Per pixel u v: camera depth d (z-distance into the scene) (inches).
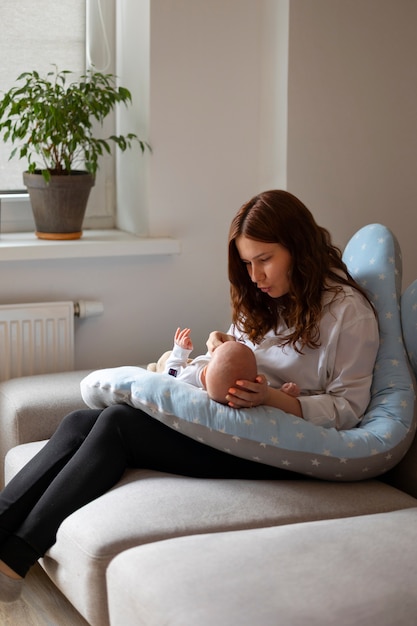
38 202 115.5
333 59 117.2
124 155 124.6
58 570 75.3
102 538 69.4
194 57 117.1
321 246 84.4
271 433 77.4
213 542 65.3
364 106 120.0
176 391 80.1
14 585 76.3
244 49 119.6
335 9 116.3
